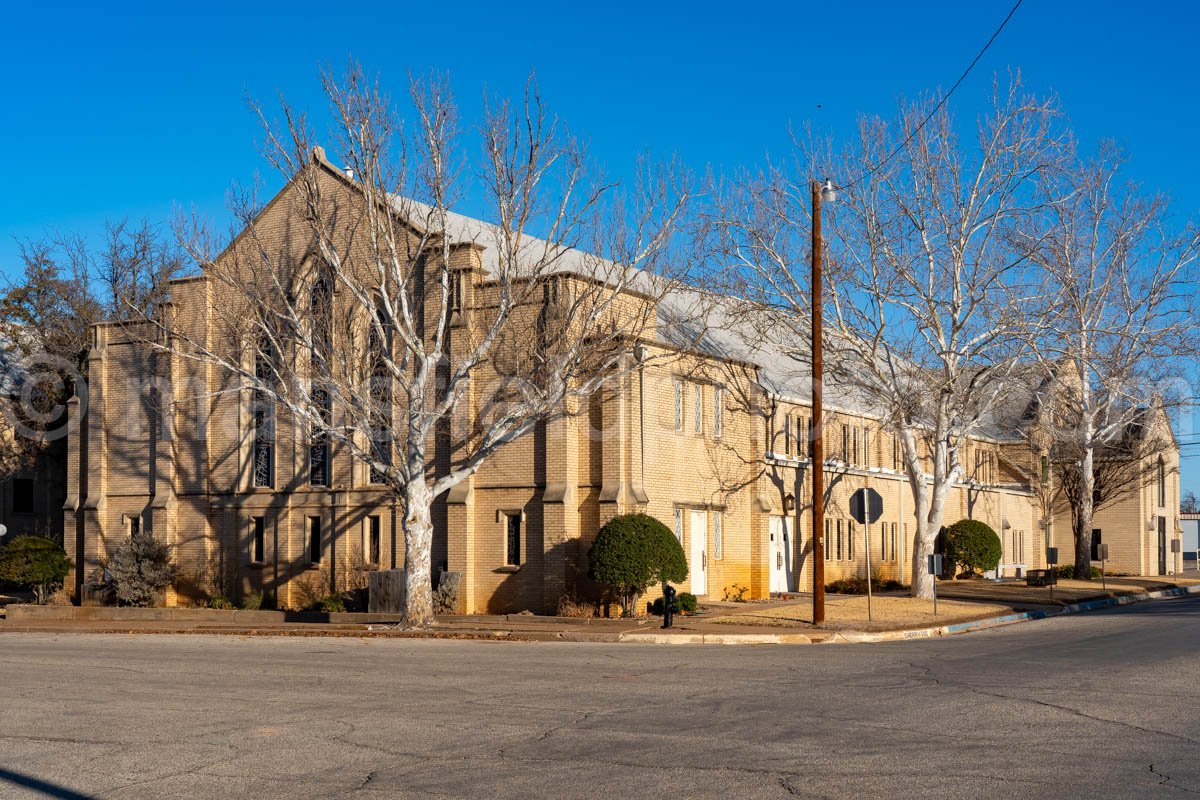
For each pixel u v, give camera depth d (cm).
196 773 1097
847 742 1216
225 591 3744
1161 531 6919
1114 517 6431
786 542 4097
